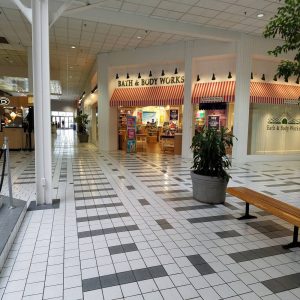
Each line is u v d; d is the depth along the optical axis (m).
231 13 7.24
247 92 9.09
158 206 4.21
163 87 10.69
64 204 4.20
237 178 6.54
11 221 3.15
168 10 7.07
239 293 2.16
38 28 3.79
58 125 40.06
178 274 2.39
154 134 16.08
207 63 9.77
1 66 14.37
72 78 17.89
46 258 2.61
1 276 2.31
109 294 2.11
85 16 6.82
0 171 6.62
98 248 2.83
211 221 3.64
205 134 4.50
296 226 2.86
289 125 10.48
